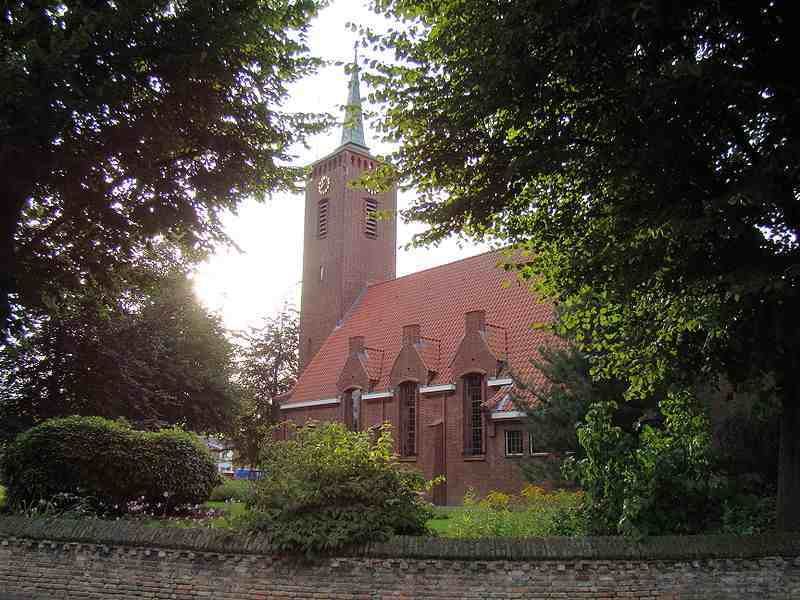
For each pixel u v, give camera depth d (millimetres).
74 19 12156
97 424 14664
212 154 15844
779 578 8484
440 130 10875
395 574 8828
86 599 9555
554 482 18828
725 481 9805
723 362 10492
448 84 10680
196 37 13023
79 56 11906
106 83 12117
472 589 8672
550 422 18844
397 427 36656
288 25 15094
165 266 30250
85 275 16953
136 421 30250
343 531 8961
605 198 10703
